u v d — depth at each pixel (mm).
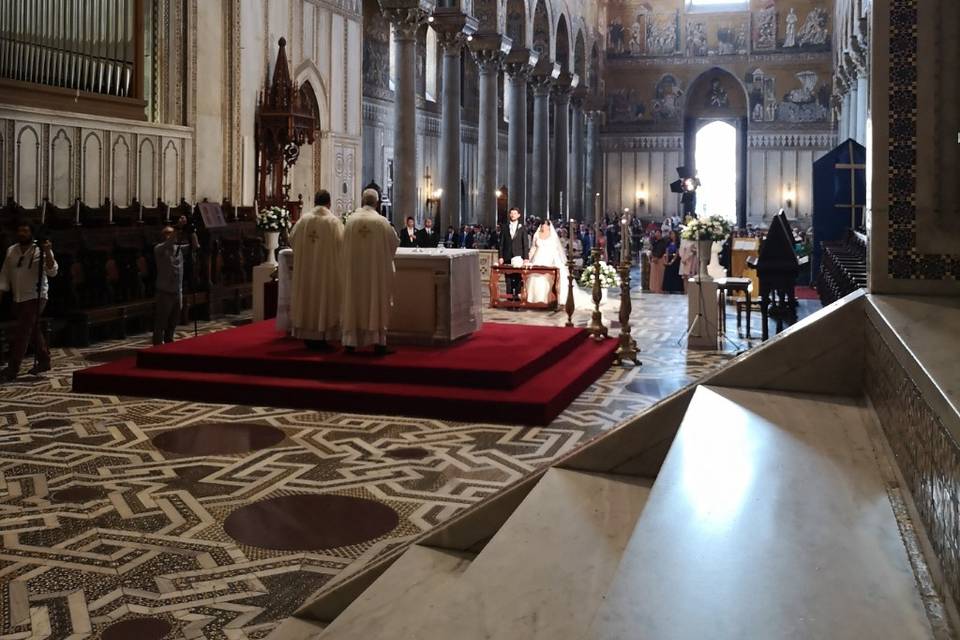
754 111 46281
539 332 12797
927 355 2623
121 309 14172
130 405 9766
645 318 18062
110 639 4461
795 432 3430
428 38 34438
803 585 2145
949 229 4176
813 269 25234
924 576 2174
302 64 21500
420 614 3646
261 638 4492
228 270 17734
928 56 4160
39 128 14594
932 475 2295
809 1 45312
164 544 5789
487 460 7840
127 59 16469
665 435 4215
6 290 11055
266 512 6422
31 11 14359
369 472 7441
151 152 17016
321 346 11062
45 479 7137
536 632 2959
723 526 2516
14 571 5328
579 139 44125
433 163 34906
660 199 48188
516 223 21062
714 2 46938
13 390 10430
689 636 1920
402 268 11328
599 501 3955
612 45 48125
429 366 9969
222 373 10469
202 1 18078
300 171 21891
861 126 26844
